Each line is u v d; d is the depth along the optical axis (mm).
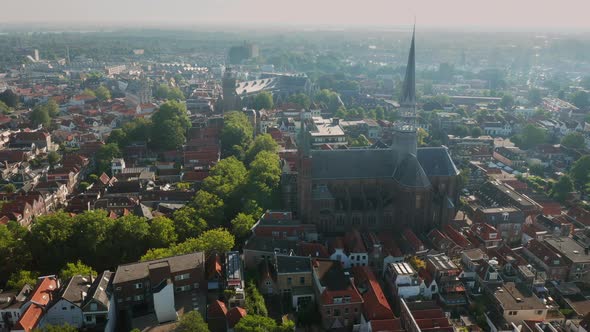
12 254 158125
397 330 126062
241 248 178375
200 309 133625
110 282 138625
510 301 136875
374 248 164000
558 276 159875
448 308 141375
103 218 166125
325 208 186500
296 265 151750
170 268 138875
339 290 138125
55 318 128250
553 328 126625
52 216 166625
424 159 196375
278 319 139500
